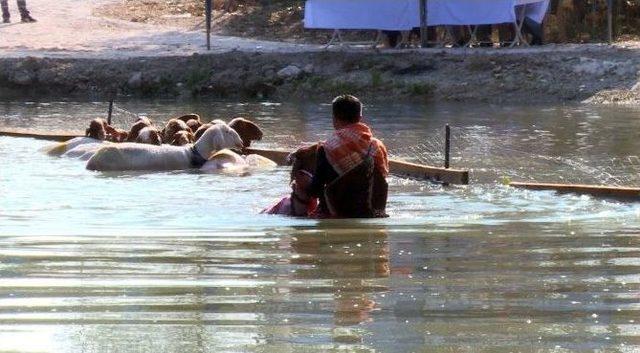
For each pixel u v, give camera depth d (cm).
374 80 3256
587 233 1110
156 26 4428
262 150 1858
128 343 704
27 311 781
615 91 3033
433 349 685
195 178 1616
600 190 1423
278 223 1194
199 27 4431
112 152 1700
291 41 4162
